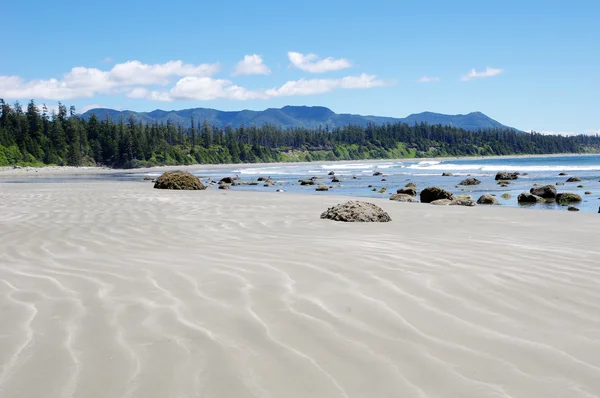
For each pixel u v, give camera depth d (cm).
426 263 575
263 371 289
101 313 399
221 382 275
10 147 11056
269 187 3164
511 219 1130
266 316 388
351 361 302
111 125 13662
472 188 2697
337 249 671
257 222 1044
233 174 6097
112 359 306
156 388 268
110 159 12488
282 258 611
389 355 311
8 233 861
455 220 1114
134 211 1250
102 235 842
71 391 264
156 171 9038
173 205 1428
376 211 1094
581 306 414
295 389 267
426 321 374
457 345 327
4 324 373
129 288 477
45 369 292
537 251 667
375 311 398
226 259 613
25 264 600
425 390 264
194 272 542
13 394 261
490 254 639
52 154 11531
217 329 359
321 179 4116
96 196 1769
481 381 274
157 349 322
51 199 1630
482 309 404
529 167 5806
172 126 15662
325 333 349
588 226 998
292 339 339
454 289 462
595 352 314
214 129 17688
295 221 1066
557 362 299
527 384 270
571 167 5522
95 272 549
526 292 455
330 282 489
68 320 381
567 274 527
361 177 4306
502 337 342
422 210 1357
